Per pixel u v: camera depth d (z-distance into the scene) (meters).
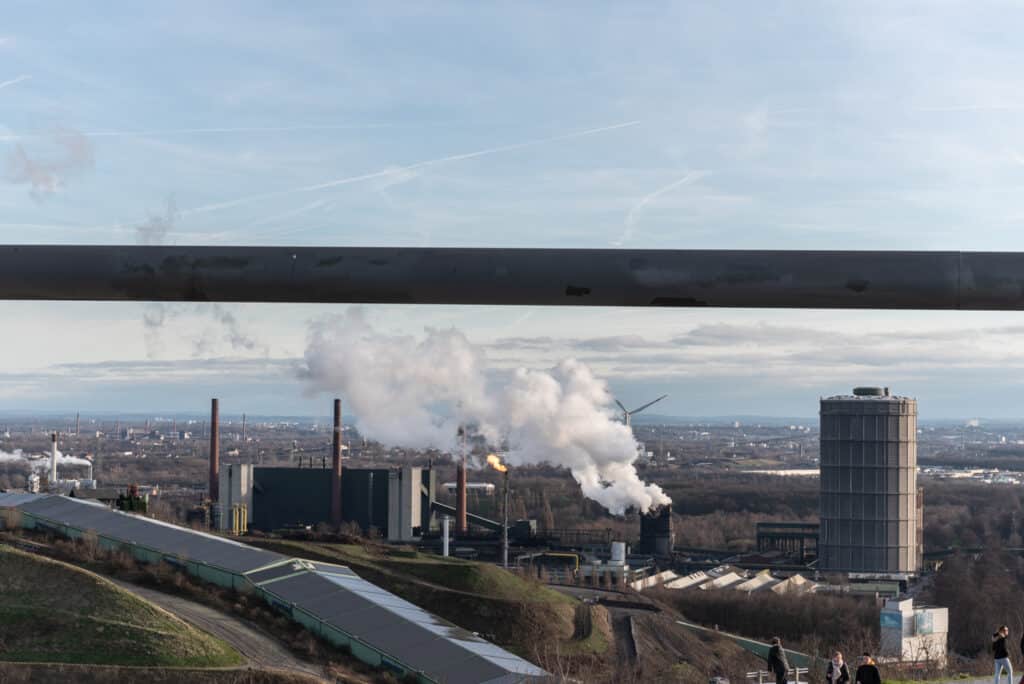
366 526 192.62
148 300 4.76
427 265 4.68
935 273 4.54
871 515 175.50
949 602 135.75
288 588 79.88
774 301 4.66
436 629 73.94
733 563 186.62
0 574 71.75
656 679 95.38
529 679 66.44
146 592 79.50
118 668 62.69
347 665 70.19
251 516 194.62
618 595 127.06
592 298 4.71
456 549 175.25
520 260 4.66
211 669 64.25
